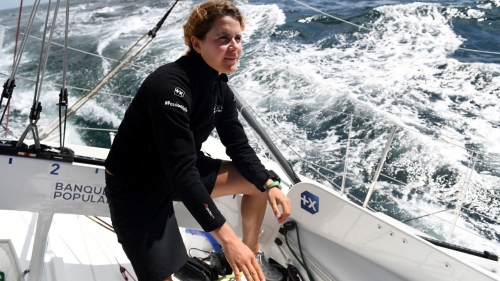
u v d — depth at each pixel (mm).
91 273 1910
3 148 1563
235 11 1377
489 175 5023
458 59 7707
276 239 1938
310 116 6094
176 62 1386
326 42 8328
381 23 8969
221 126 1667
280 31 8656
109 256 2031
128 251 1489
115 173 1482
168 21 9062
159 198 1505
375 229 1623
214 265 1906
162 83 1326
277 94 6676
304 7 9664
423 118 6238
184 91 1345
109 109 5902
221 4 1365
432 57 7836
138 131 1422
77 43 8109
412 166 5129
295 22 8992
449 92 6855
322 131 5762
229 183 1662
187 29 1396
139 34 8547
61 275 1824
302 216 1843
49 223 1680
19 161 1587
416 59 7781
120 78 6695
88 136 5371
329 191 1713
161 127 1322
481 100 6676
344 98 6562
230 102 1633
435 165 5164
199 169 1638
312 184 1756
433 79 7176
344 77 7176
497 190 4785
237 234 2033
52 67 7000
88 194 1686
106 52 7836
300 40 8406
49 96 6113
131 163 1460
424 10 9383
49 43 1456
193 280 1867
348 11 9461
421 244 1498
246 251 1296
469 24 8930
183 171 1319
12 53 7504
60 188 1657
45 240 1666
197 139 1523
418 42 8383
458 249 1973
